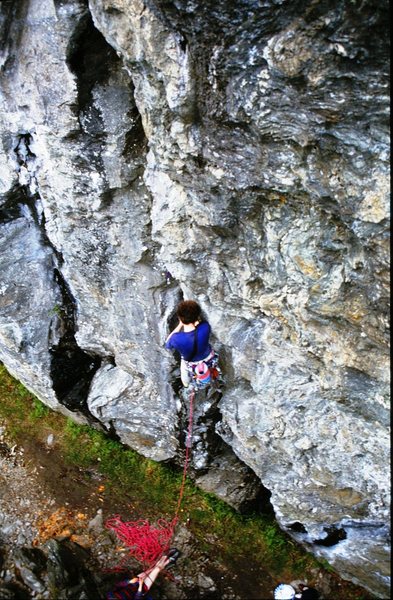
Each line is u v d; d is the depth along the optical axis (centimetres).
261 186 508
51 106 580
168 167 555
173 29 457
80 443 927
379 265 474
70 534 827
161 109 517
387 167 434
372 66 402
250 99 460
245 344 652
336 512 711
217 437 805
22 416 959
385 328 507
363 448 623
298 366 623
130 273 696
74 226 684
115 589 748
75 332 831
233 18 428
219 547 840
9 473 895
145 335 742
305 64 418
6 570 749
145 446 879
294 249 528
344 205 466
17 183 678
